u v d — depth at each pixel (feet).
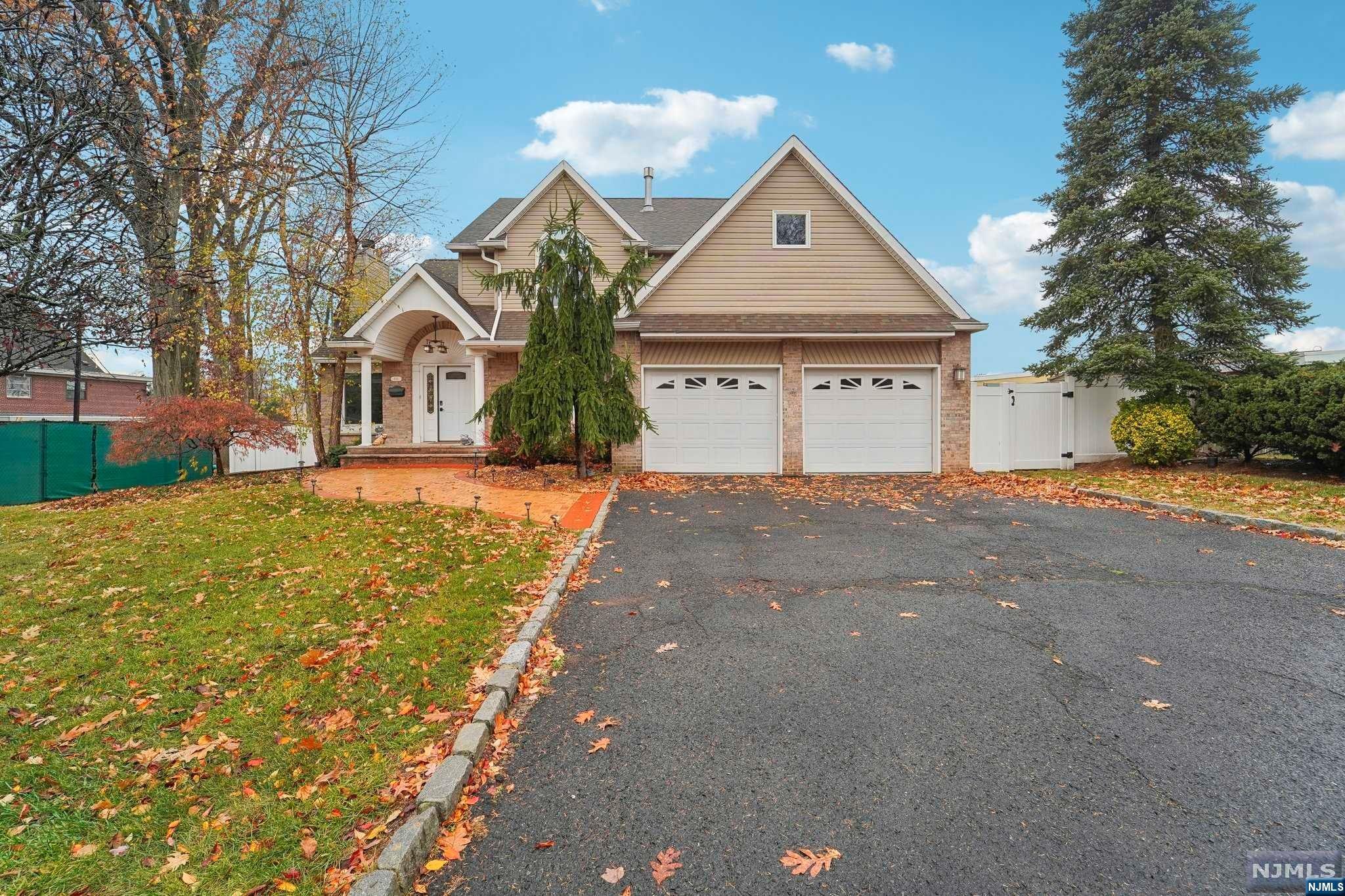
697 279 45.65
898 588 18.20
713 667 13.11
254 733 10.71
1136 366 43.83
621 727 10.80
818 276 45.73
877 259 45.78
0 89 13.51
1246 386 39.06
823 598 17.43
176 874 7.59
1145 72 43.75
